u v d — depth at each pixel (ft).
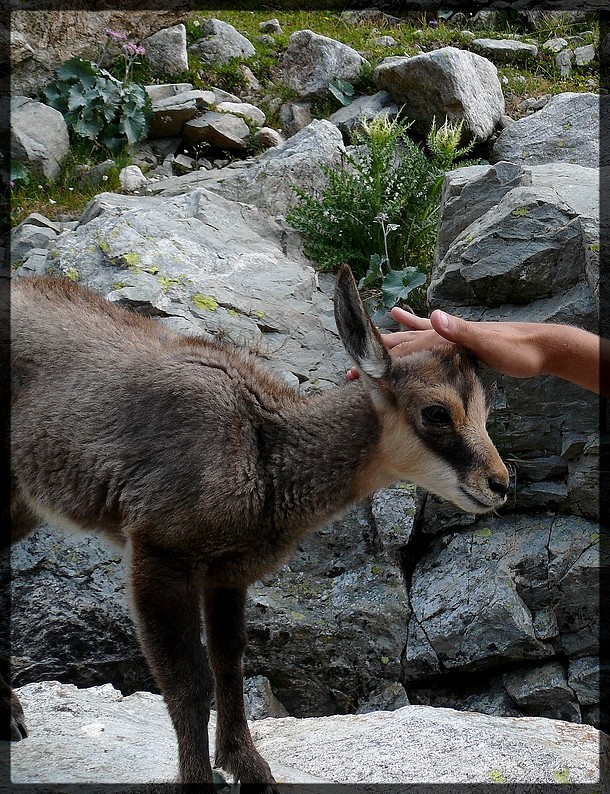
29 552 20.53
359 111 33.50
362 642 20.24
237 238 26.50
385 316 25.54
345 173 28.86
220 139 33.04
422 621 20.25
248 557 12.76
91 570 20.44
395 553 21.21
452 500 13.03
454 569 20.72
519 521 21.04
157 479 12.19
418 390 12.80
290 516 12.84
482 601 19.90
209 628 13.14
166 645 12.11
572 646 19.83
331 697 20.29
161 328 14.08
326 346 24.17
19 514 14.64
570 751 13.43
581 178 23.21
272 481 12.74
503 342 11.89
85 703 15.30
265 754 13.82
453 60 31.81
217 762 12.68
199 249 25.43
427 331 13.89
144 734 14.06
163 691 12.10
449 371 12.96
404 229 27.84
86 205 29.09
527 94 35.01
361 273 27.81
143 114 32.65
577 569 19.80
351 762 13.05
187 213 27.02
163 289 23.65
